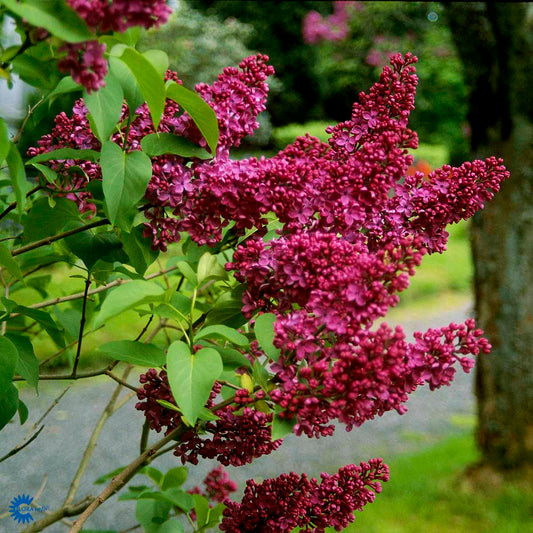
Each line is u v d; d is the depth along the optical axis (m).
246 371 0.60
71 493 0.84
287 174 0.59
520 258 2.15
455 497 2.15
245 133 0.63
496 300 2.20
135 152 0.58
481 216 2.21
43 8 0.44
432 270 5.76
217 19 8.68
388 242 0.63
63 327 0.88
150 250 0.65
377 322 4.46
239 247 0.59
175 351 0.53
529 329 2.19
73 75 0.47
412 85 0.63
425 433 3.06
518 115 2.08
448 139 7.84
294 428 0.52
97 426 0.87
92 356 3.04
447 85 6.89
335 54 6.55
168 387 0.62
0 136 0.49
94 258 0.67
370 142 0.63
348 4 5.86
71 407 3.02
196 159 0.62
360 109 0.64
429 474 2.35
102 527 2.16
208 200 0.62
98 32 0.48
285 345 0.52
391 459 2.69
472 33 2.02
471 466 2.31
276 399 0.52
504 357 2.21
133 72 0.52
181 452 0.62
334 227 0.60
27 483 2.38
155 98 0.53
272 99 9.07
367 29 6.00
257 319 0.56
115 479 0.61
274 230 0.62
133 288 0.53
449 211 0.64
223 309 0.62
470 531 1.94
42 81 0.63
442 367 0.53
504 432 2.24
